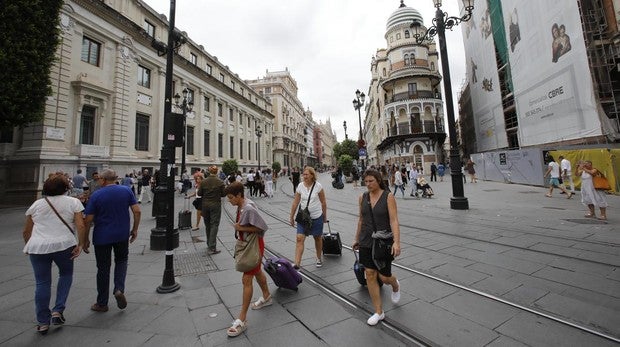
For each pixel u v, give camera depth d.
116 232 3.19
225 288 3.85
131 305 3.35
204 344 2.58
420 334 2.65
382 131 44.16
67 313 3.15
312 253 5.39
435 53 37.09
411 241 5.86
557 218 7.59
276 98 65.00
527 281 3.75
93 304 3.32
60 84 15.05
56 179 3.01
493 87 22.42
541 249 5.03
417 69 33.56
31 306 3.33
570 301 3.19
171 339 2.66
